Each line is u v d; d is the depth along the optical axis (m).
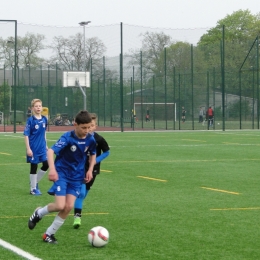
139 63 62.16
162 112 66.19
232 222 12.84
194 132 52.91
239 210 14.34
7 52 80.12
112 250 10.31
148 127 63.22
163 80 63.56
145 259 9.72
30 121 16.75
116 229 12.10
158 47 63.03
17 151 31.80
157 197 16.31
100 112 65.25
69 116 66.88
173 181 19.75
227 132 52.53
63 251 10.22
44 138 17.06
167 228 12.19
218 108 61.59
